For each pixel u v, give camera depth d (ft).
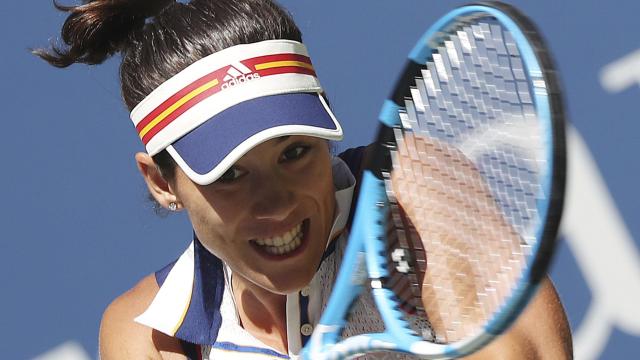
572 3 50.83
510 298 22.41
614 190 49.55
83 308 52.29
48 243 52.80
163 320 32.50
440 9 51.01
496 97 25.22
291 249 28.89
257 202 28.07
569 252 49.55
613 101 49.98
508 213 25.03
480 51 25.41
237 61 28.53
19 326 52.65
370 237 27.78
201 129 28.17
